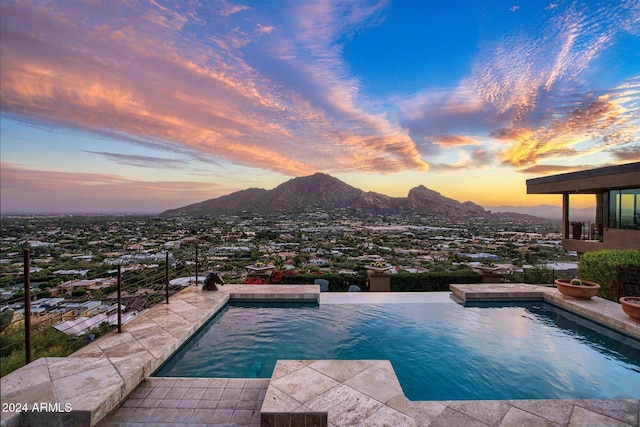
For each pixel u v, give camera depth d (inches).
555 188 426.9
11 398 103.0
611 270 268.2
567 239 449.4
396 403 102.7
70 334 212.1
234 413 109.9
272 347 193.0
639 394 138.9
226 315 254.7
